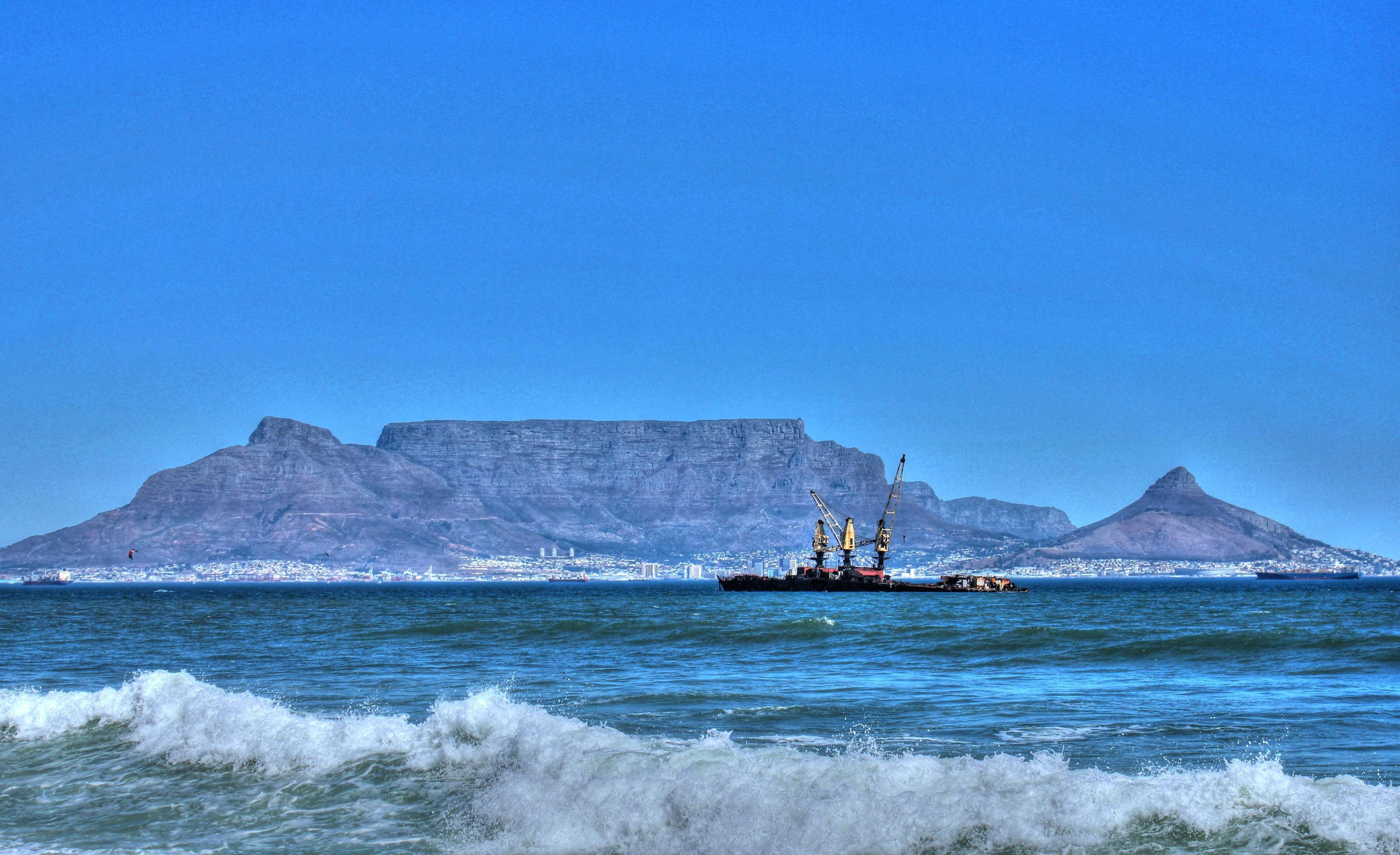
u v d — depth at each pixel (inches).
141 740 1245.1
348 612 6609.3
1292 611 6387.8
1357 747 1206.3
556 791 906.1
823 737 1295.5
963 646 2564.0
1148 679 1905.8
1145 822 786.8
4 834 932.6
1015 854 752.3
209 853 855.7
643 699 1654.8
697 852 792.9
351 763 1079.6
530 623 3624.5
